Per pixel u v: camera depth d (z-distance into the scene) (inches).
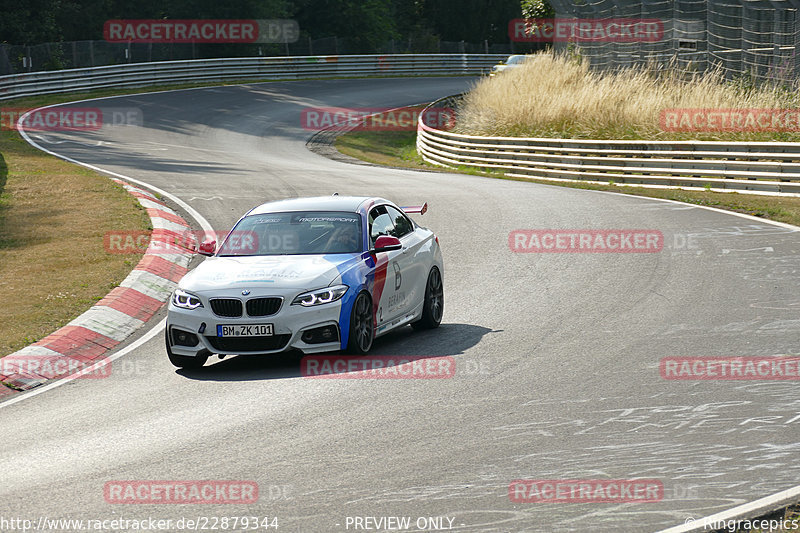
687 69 2196.1
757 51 2010.3
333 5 5044.3
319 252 673.6
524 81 2379.4
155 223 1202.6
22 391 622.2
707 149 1573.6
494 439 462.6
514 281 903.7
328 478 415.5
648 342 653.3
